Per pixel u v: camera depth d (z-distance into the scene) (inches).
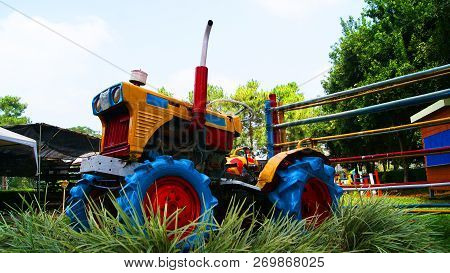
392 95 463.8
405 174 479.2
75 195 121.3
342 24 651.5
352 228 96.0
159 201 90.9
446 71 128.5
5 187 659.4
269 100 181.6
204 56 116.4
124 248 71.6
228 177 135.6
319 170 123.0
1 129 267.9
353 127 533.0
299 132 573.3
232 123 135.3
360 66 541.0
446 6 424.8
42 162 329.4
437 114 305.0
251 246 80.8
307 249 80.2
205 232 82.0
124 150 103.3
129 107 103.2
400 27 526.0
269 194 118.4
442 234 107.3
